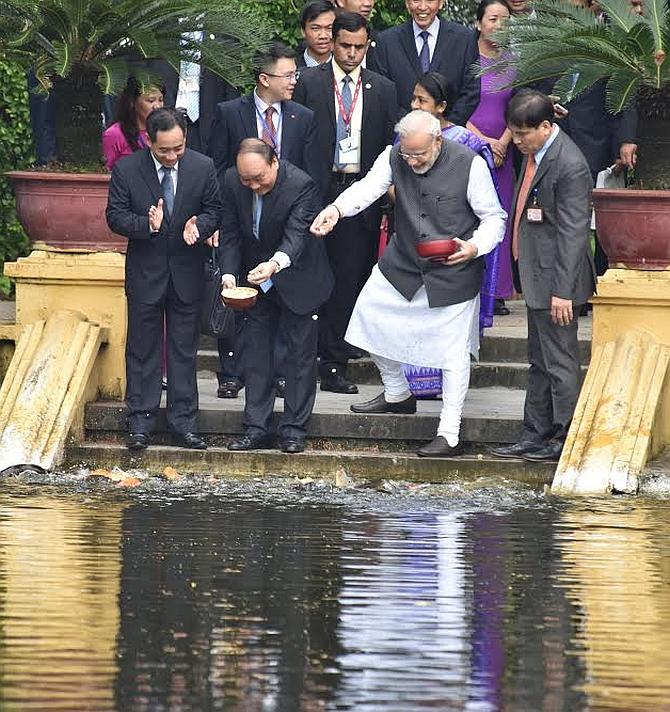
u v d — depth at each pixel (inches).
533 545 979.3
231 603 820.6
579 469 1192.2
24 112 1776.6
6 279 1777.8
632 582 880.3
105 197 1312.7
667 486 1189.1
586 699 668.7
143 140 1322.6
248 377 1248.8
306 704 655.1
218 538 986.7
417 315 1226.0
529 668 712.4
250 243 1221.1
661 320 1262.3
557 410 1219.2
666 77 1243.8
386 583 871.1
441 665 714.2
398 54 1427.2
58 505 1089.4
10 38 1302.9
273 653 729.0
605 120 1513.3
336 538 992.2
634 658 730.8
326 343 1378.0
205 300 1249.4
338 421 1262.3
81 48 1302.9
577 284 1197.7
